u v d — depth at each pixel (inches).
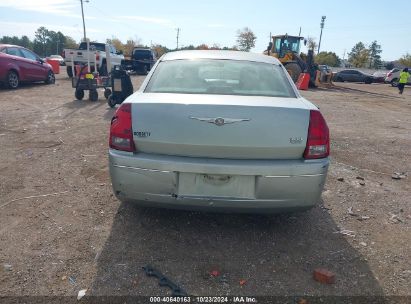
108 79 446.0
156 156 119.0
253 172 115.4
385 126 386.9
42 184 174.1
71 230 133.3
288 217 150.9
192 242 128.9
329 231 141.6
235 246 127.7
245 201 118.0
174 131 116.6
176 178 117.6
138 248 123.6
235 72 144.6
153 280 107.5
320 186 121.0
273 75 146.3
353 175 209.5
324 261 121.3
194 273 111.7
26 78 568.4
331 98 691.4
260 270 114.8
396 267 119.7
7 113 345.7
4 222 137.4
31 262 113.5
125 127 120.1
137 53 1125.1
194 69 145.3
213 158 118.0
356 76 1517.0
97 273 109.6
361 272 116.2
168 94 128.6
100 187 172.2
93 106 403.5
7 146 234.4
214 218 146.2
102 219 142.2
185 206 120.4
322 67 1152.8
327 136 122.3
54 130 281.9
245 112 115.6
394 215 158.2
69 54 764.0
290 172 116.6
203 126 115.4
